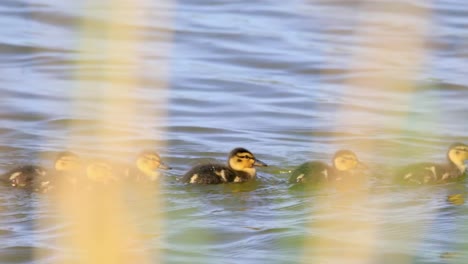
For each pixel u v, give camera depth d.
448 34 25.81
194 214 13.61
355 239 12.30
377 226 13.02
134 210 13.47
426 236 12.57
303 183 15.30
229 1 29.22
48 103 20.14
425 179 15.34
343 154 15.58
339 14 27.17
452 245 12.19
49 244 12.14
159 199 14.30
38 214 13.36
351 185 15.18
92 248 8.69
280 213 13.69
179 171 16.27
